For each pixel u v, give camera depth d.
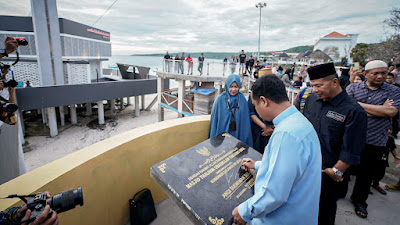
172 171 1.72
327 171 2.00
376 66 2.41
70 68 17.81
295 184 1.17
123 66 24.20
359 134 1.81
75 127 17.09
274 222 1.24
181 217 2.65
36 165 11.38
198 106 12.72
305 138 1.15
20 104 12.71
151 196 2.62
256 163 1.77
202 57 14.30
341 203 2.96
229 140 2.28
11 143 3.69
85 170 1.90
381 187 3.38
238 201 1.52
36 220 1.02
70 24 20.03
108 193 2.20
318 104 2.13
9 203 1.38
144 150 2.52
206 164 1.85
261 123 2.83
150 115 21.66
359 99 2.68
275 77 1.32
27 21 17.28
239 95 2.88
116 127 17.64
